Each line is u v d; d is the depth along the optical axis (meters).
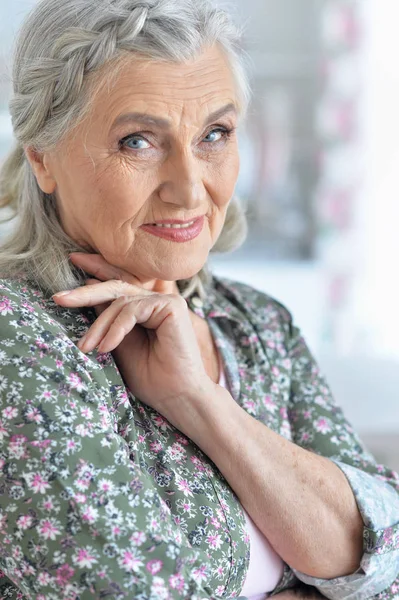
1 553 0.98
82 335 1.11
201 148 1.15
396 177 2.89
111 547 0.92
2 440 0.95
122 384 1.08
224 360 1.33
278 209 2.96
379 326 2.93
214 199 1.18
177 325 1.12
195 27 1.08
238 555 1.12
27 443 0.94
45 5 1.09
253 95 1.28
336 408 1.43
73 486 0.93
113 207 1.11
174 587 0.93
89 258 1.18
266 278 2.96
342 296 2.94
